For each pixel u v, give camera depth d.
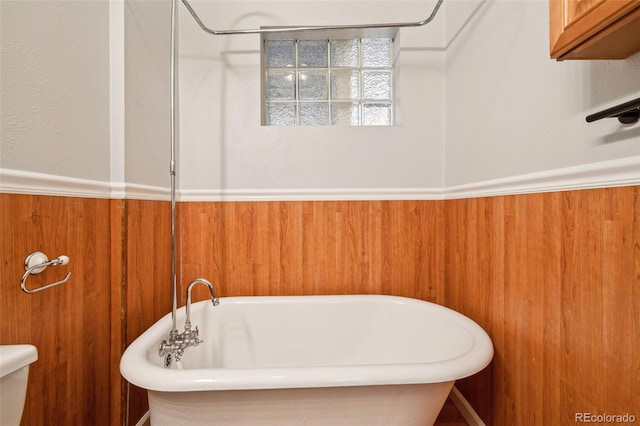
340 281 1.56
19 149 0.80
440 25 1.57
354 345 1.40
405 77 1.58
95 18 1.08
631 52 0.61
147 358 0.94
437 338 1.23
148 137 1.33
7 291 0.76
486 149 1.19
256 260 1.55
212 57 1.56
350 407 0.85
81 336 1.01
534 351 0.91
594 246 0.71
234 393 0.82
